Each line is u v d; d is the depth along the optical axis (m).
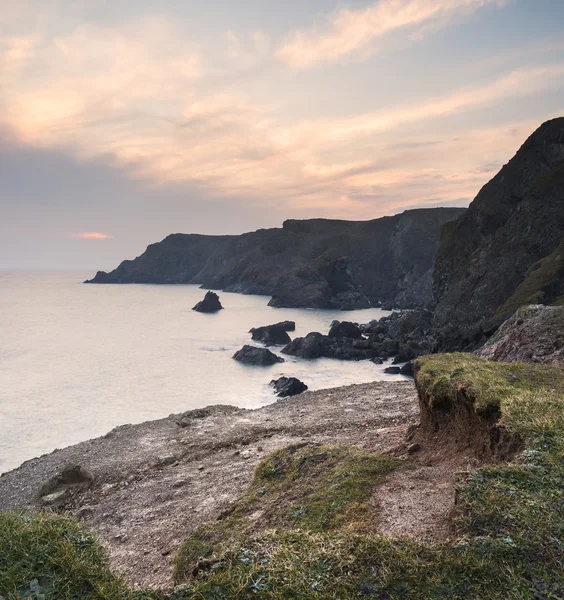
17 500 16.59
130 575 9.35
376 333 89.44
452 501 6.80
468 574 4.03
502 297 68.06
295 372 55.44
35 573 4.11
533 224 71.62
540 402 8.08
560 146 80.88
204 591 3.96
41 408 38.81
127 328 96.00
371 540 4.55
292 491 8.80
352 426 18.56
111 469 17.98
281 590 3.93
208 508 12.55
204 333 89.56
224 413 24.50
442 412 10.52
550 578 3.93
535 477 5.66
